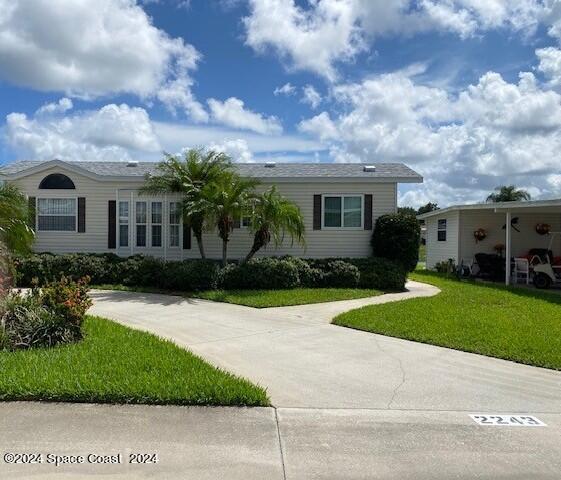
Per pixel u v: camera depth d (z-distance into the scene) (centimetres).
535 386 543
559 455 376
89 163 1806
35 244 1558
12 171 1616
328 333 809
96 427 409
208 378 520
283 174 1605
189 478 332
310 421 434
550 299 1234
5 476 329
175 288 1302
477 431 419
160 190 1448
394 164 1809
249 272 1298
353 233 1583
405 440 399
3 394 465
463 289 1439
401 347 716
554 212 1858
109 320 859
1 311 662
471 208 1839
